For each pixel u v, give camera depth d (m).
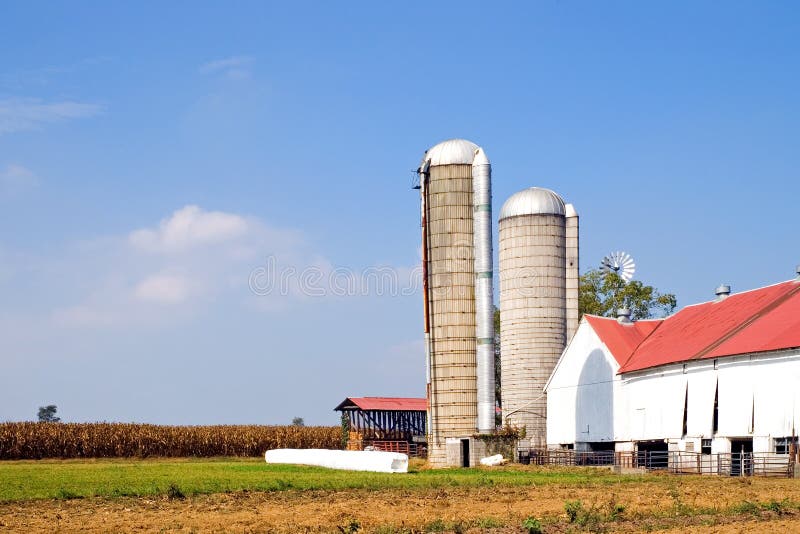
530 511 40.19
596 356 81.31
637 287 128.25
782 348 59.84
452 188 75.69
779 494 46.31
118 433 109.19
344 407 111.56
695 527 35.25
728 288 79.56
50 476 61.41
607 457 78.88
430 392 75.75
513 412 90.38
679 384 70.00
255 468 70.69
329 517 38.47
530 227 91.56
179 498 46.38
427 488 51.06
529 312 90.94
